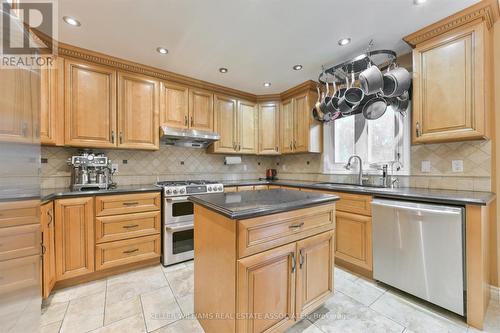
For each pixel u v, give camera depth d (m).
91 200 1.95
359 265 2.04
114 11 1.60
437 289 1.54
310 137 3.08
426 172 2.13
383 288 1.87
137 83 2.48
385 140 2.54
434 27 1.76
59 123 2.05
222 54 2.25
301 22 1.74
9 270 0.90
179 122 2.78
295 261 1.28
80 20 1.70
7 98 0.86
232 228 1.07
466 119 1.65
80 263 1.90
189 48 2.13
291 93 3.29
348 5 1.56
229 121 3.28
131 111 2.44
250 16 1.68
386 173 2.36
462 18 1.64
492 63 1.74
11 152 0.89
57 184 2.30
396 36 1.93
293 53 2.22
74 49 2.09
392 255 1.79
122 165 2.68
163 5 1.55
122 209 2.11
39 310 1.18
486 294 1.57
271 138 3.51
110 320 1.48
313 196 1.54
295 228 1.28
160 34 1.90
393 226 1.78
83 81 2.17
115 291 1.82
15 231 0.94
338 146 3.10
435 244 1.55
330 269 1.51
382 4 1.55
